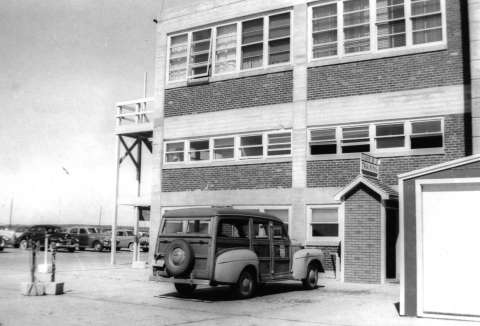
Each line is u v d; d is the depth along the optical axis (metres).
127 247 42.44
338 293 14.73
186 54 23.47
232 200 21.30
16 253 34.31
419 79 18.00
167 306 12.09
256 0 21.59
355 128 19.06
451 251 10.86
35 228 40.56
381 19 18.95
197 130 22.62
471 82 16.19
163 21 24.25
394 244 17.95
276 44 21.14
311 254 15.80
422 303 10.88
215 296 13.98
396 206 17.64
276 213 20.34
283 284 17.25
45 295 13.62
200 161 22.42
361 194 17.41
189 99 23.03
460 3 17.59
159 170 23.47
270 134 20.80
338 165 19.17
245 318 10.55
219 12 22.55
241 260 13.29
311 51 20.20
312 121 19.83
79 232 41.53
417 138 18.03
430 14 18.06
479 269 10.60
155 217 23.30
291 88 20.42
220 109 22.11
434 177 11.10
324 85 19.73
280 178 20.33
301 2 20.52
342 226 17.64
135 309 11.56
